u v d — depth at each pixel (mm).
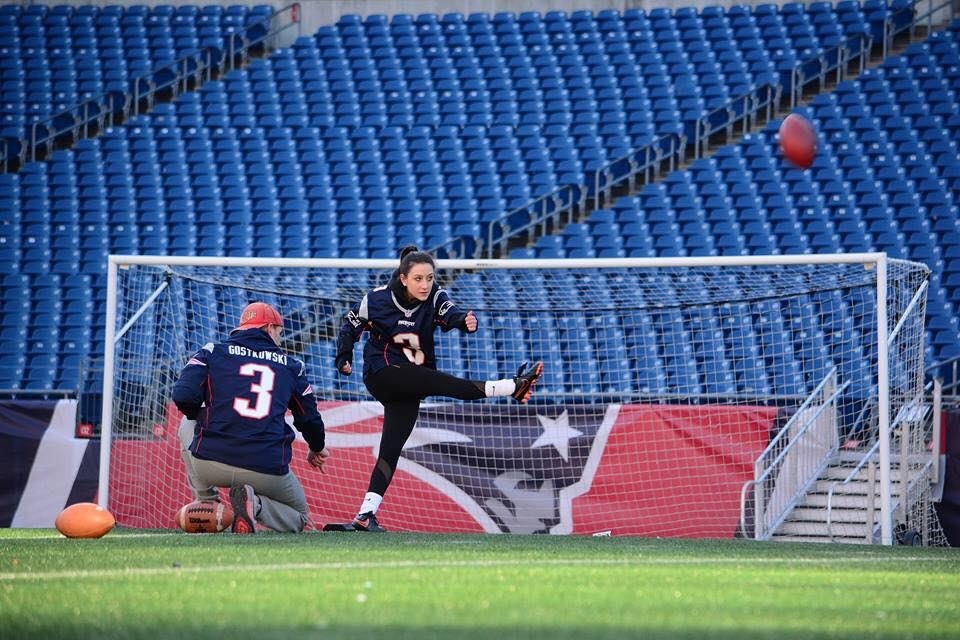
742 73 78375
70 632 10758
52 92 85562
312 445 28062
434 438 36562
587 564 18312
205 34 89500
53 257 72188
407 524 36344
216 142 79812
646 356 49750
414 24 87875
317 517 36500
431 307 27656
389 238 69562
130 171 77750
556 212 69188
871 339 45094
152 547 20922
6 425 40281
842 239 63406
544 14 88750
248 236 71625
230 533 26297
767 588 15086
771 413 35688
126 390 38438
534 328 47875
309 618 11664
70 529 24312
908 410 35594
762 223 65250
